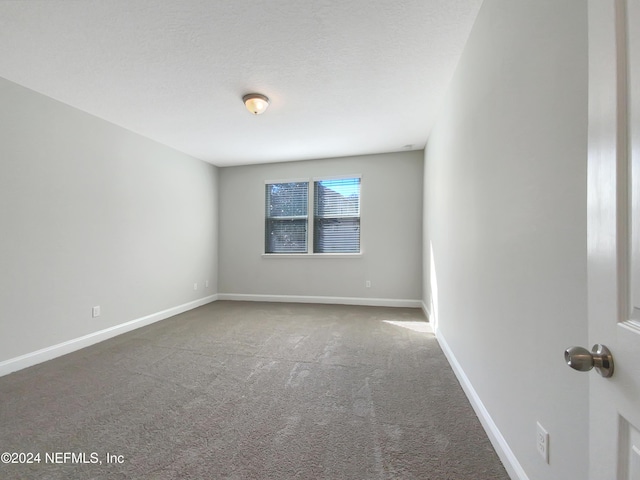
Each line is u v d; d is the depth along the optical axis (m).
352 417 1.64
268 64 2.15
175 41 1.88
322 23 1.74
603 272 0.54
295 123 3.26
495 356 1.40
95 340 2.90
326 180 4.75
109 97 2.60
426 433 1.50
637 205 0.47
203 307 4.49
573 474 0.82
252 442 1.43
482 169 1.60
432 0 1.59
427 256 3.77
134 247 3.43
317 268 4.76
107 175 3.10
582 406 0.79
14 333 2.28
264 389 1.96
